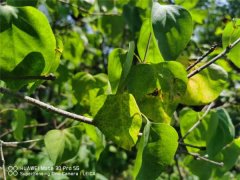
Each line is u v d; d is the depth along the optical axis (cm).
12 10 26
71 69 88
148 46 34
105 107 31
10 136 88
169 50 30
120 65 33
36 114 102
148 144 31
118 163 142
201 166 50
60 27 83
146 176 31
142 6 70
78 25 104
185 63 41
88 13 76
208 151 43
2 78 27
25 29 26
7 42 26
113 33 78
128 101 31
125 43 102
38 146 90
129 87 33
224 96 76
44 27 26
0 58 27
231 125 45
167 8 31
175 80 33
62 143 44
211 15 108
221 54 36
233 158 49
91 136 49
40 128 100
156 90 33
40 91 92
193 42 82
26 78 27
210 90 39
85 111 50
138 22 64
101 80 50
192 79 39
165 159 31
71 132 47
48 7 71
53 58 27
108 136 31
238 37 37
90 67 126
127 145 32
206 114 46
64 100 94
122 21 77
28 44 27
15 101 94
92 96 49
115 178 172
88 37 100
